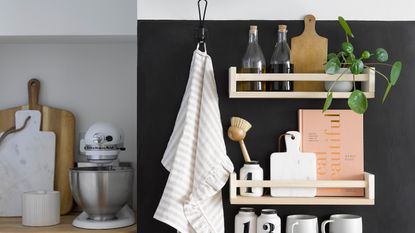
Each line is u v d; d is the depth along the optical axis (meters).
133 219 2.07
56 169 2.29
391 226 1.83
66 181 2.28
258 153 1.84
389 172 1.84
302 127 1.82
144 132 1.85
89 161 2.07
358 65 1.69
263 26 1.85
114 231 1.94
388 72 1.85
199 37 1.80
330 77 1.73
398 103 1.84
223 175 1.73
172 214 1.71
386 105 1.84
